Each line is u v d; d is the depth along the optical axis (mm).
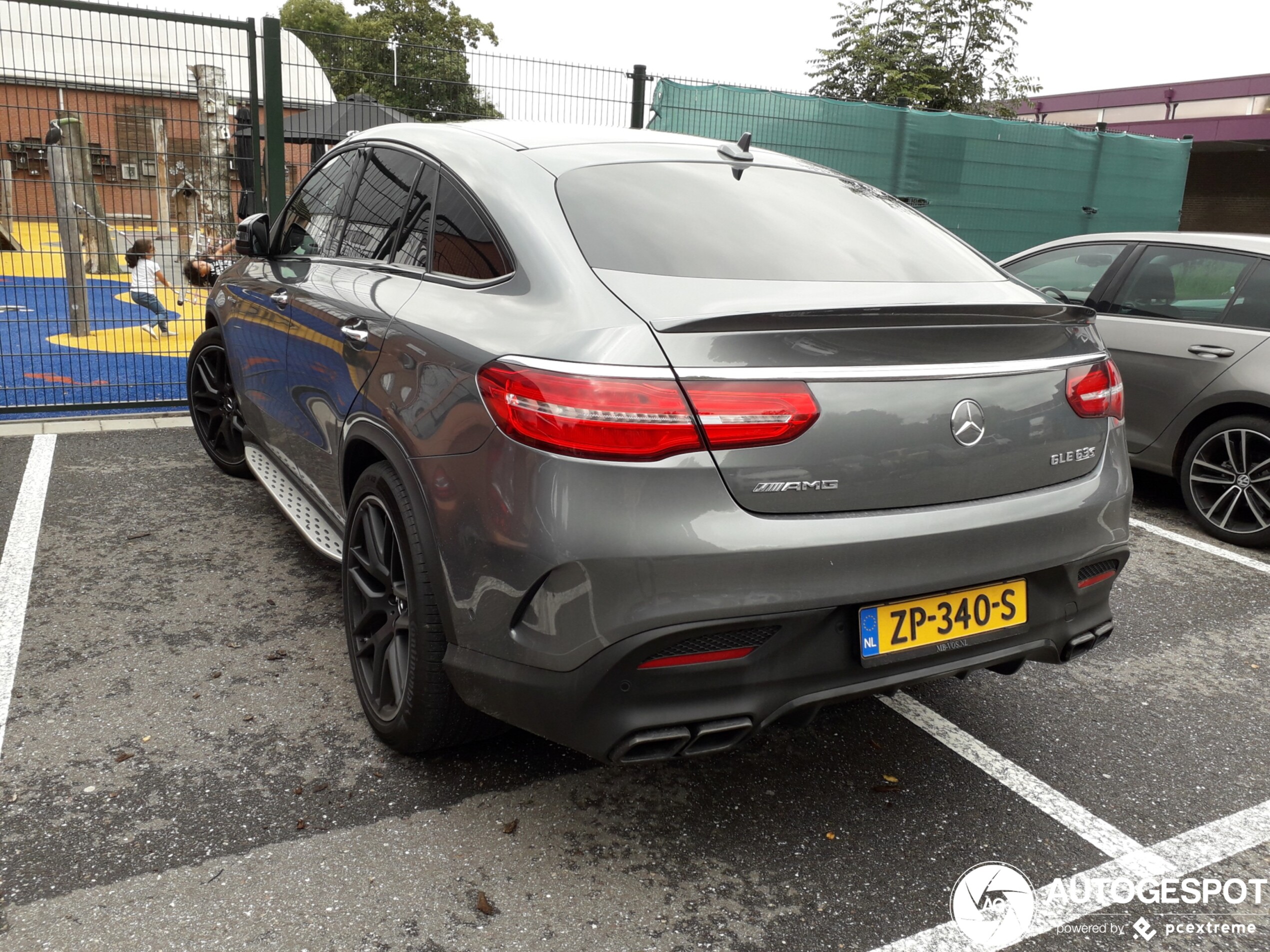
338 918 1930
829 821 2357
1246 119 24641
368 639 2605
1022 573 2143
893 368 1967
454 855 2146
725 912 2016
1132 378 5066
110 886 1984
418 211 2719
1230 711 3020
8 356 6527
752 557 1833
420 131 2955
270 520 4227
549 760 2543
